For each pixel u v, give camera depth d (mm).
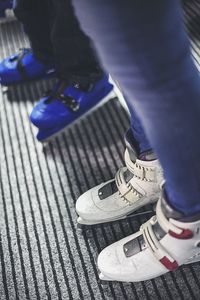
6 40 1696
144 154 846
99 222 977
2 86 1459
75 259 943
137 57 473
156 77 493
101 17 451
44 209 1057
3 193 1109
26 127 1298
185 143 577
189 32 1511
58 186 1109
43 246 978
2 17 1791
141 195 920
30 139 1255
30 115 1224
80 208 970
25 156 1205
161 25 455
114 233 979
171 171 613
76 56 1133
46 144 1233
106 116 1293
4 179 1146
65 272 923
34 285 910
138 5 435
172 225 720
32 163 1182
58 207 1057
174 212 698
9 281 923
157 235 779
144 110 539
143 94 514
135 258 827
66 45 1109
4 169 1174
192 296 850
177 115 544
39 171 1156
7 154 1217
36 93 1421
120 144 1198
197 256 818
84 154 1187
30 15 1174
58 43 1117
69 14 1021
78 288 892
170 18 458
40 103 1233
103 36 468
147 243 806
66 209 1048
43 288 902
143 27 451
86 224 994
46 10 1156
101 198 955
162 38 464
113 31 458
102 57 500
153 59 476
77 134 1250
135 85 504
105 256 868
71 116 1229
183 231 715
